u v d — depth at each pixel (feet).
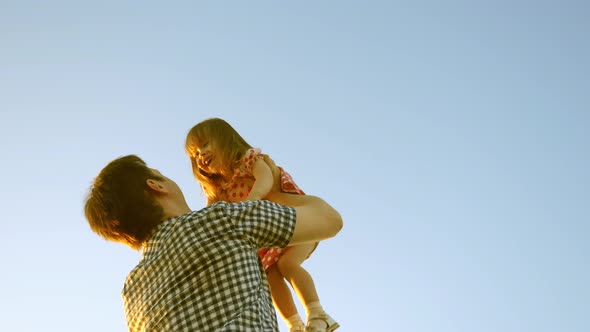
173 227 6.08
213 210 6.02
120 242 6.63
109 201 6.49
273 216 6.16
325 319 9.62
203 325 5.54
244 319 5.51
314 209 6.71
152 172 6.83
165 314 5.68
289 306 10.21
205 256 5.78
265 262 10.47
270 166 10.45
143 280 6.10
